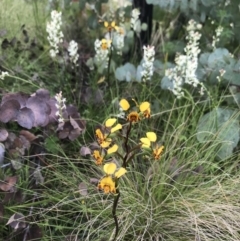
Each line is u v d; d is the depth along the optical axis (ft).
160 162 2.02
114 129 1.49
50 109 1.96
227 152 2.10
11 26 2.68
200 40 2.62
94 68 2.53
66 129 2.00
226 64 2.23
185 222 1.85
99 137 1.50
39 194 1.93
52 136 2.03
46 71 2.53
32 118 1.90
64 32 2.77
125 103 1.52
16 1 2.74
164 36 2.75
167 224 1.87
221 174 2.03
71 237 1.84
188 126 2.22
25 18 2.75
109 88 2.43
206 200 1.92
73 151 2.15
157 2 2.37
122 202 1.90
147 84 2.43
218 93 2.37
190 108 2.36
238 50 2.52
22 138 1.91
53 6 2.72
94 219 1.81
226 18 2.49
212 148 2.06
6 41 2.47
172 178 1.99
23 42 2.65
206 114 2.17
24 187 1.95
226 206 1.87
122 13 2.59
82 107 2.38
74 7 2.75
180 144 2.16
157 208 1.89
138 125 2.22
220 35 2.50
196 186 2.01
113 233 1.79
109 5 2.75
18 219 1.75
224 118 2.19
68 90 2.40
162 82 2.28
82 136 2.08
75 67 2.44
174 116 2.33
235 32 2.48
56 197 1.95
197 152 2.01
